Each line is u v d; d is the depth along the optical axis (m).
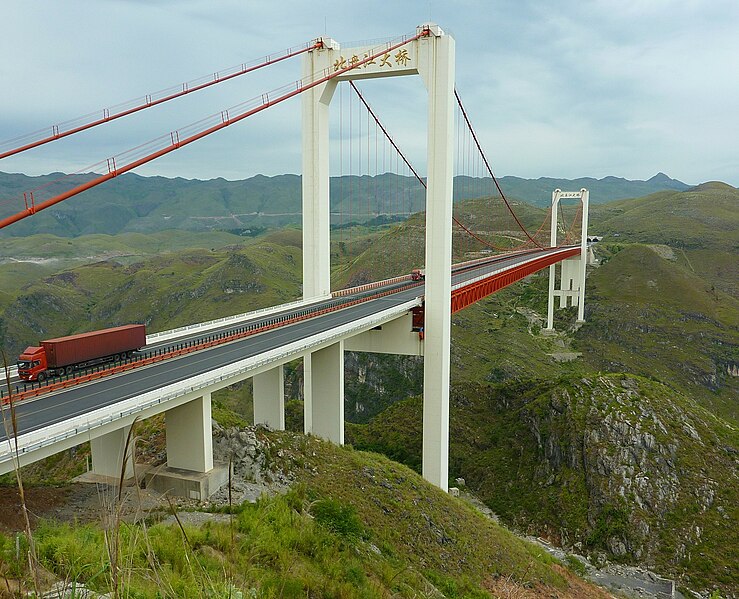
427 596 21.11
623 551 49.12
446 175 48.78
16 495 25.12
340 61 50.31
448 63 47.38
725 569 46.12
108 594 8.78
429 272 50.47
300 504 23.50
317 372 50.94
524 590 29.88
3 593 8.36
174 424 29.30
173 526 16.42
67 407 24.19
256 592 12.45
